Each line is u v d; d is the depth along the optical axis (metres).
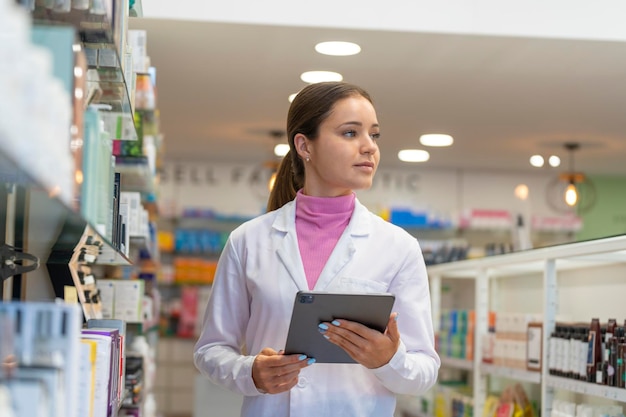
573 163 8.81
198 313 9.58
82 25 1.87
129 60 2.92
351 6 4.73
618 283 3.74
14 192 1.52
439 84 5.90
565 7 4.82
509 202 9.70
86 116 1.66
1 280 2.12
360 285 2.31
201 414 8.80
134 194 4.02
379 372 2.16
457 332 5.50
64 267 2.54
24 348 1.39
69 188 1.41
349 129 2.34
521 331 4.30
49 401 1.33
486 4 4.79
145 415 4.82
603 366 3.26
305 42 5.01
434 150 8.41
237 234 2.46
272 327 2.31
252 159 9.38
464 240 9.67
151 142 4.57
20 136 1.08
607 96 6.09
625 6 4.84
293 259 2.34
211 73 5.74
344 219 2.40
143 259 5.51
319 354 2.16
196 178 9.55
